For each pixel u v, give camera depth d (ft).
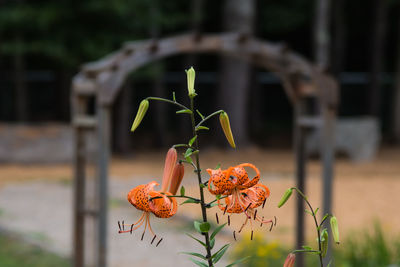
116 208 28.37
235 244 22.18
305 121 18.43
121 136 45.32
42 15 38.34
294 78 18.17
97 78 15.74
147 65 43.21
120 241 23.03
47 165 40.04
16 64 46.52
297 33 67.36
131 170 39.09
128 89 45.27
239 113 47.78
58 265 19.61
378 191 32.96
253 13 50.47
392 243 17.94
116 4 38.37
